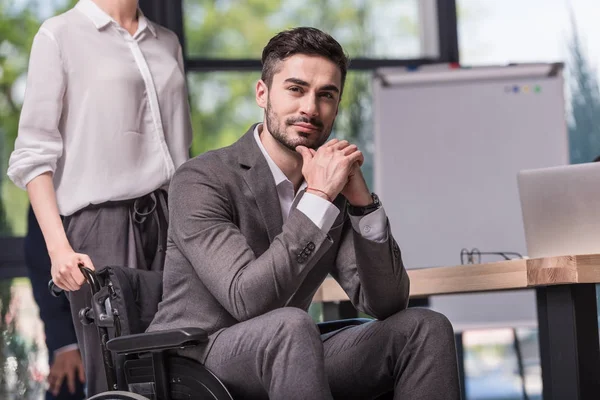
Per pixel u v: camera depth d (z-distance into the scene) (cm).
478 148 529
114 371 258
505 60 586
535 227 283
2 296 490
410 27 585
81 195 309
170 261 256
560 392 262
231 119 555
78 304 303
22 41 508
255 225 256
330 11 577
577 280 253
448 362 242
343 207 271
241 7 564
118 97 315
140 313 262
